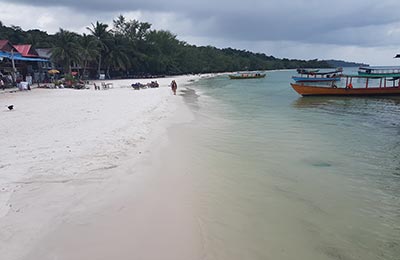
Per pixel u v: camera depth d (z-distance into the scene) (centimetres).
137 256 420
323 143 1079
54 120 1329
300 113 1822
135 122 1316
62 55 4503
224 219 541
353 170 802
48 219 493
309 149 1000
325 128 1348
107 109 1708
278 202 614
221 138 1138
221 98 2742
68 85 3719
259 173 773
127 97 2516
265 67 16288
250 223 531
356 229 520
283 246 467
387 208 596
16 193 580
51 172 690
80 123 1261
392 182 722
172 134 1173
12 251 409
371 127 1382
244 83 5434
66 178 663
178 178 718
